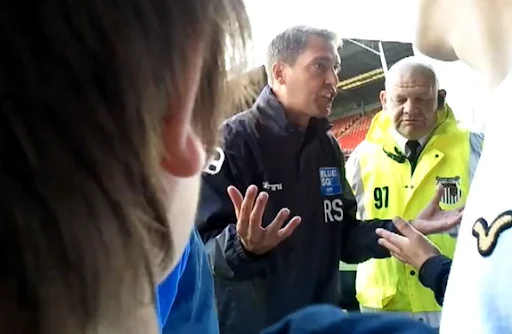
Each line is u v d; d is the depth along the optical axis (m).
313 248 1.38
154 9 0.24
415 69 1.71
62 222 0.23
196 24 0.26
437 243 1.56
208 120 0.30
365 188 1.78
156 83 0.25
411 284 1.66
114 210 0.23
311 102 1.37
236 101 0.33
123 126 0.23
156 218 0.25
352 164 1.85
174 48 0.25
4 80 0.22
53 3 0.22
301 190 1.38
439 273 1.16
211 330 0.67
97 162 0.23
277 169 1.36
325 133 1.45
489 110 0.50
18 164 0.22
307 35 1.39
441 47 0.58
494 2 0.51
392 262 1.69
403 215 1.71
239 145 1.34
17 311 0.23
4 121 0.22
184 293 0.62
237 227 1.25
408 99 1.71
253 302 1.27
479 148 1.72
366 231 1.46
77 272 0.23
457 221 1.34
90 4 0.23
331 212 1.42
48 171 0.22
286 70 1.38
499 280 0.42
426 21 0.58
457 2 0.55
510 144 0.46
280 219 1.25
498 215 0.44
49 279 0.23
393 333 0.47
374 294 1.72
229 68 0.30
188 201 0.32
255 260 1.25
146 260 0.25
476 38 0.53
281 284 1.31
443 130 1.74
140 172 0.24
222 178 1.31
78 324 0.24
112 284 0.24
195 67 0.27
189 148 0.28
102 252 0.23
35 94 0.22
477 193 0.48
